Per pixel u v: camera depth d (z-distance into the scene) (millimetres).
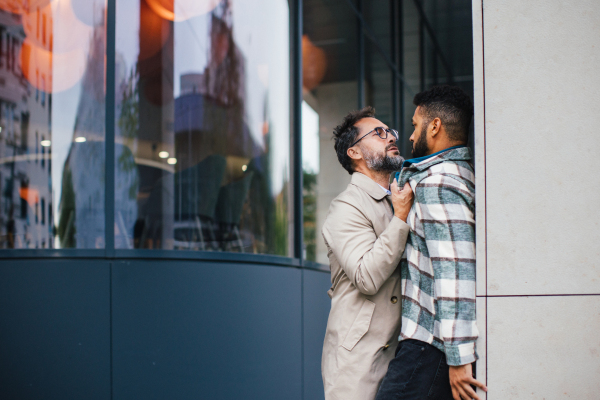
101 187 2887
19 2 2834
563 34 1724
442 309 1651
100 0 2969
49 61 2879
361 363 1988
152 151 3066
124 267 2871
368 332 2014
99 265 2811
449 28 8961
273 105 3949
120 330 2820
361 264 1913
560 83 1715
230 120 3506
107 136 2906
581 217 1678
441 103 1931
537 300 1676
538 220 1693
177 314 3002
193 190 3236
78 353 2723
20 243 2746
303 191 4316
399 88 7887
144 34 3074
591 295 1662
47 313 2693
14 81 2809
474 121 1757
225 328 3209
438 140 1938
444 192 1743
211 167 3346
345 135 2387
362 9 6434
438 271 1684
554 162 1701
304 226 4289
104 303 2799
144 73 3062
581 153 1690
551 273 1677
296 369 3832
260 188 3736
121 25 2994
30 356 2654
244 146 3613
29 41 2848
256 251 3641
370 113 2436
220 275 3230
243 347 3301
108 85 2928
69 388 2693
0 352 2625
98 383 2746
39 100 2844
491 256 1706
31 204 2785
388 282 2031
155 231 3045
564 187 1688
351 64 5926
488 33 1769
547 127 1712
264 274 3557
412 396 1764
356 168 2383
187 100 3240
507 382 1670
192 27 3291
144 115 3047
